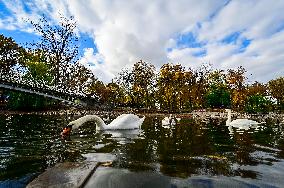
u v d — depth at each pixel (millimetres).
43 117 33406
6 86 42594
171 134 15375
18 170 7066
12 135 14430
